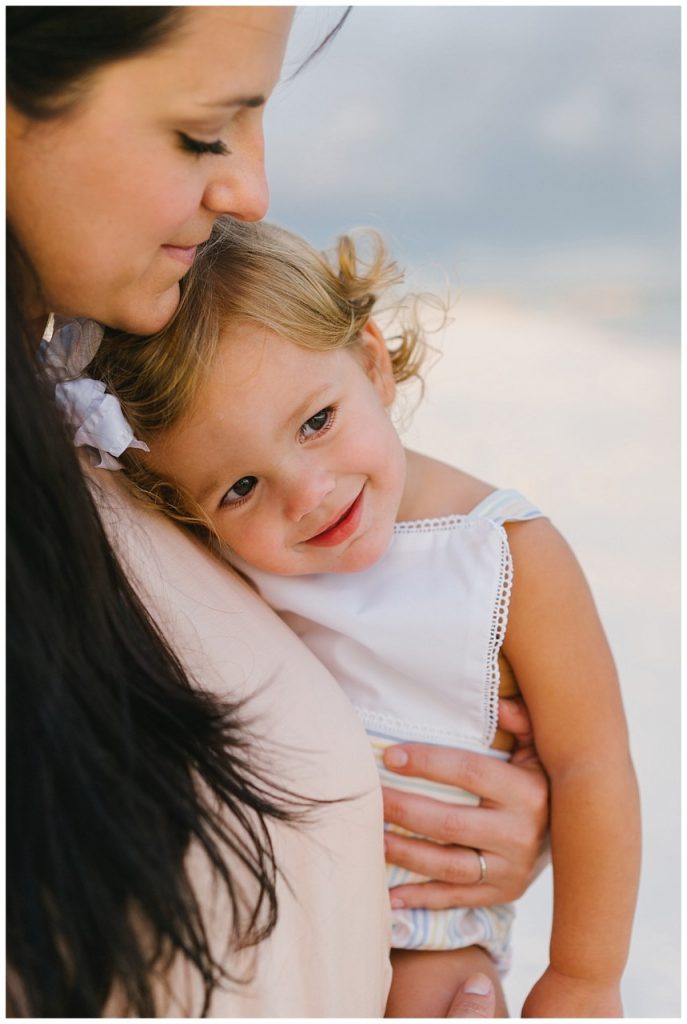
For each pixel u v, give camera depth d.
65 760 0.92
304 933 1.08
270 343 1.43
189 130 0.97
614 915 1.51
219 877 0.99
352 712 1.25
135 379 1.42
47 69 0.91
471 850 1.52
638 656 3.00
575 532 3.35
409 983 1.50
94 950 0.91
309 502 1.45
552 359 4.45
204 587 1.22
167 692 1.01
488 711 1.56
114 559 1.05
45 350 1.16
